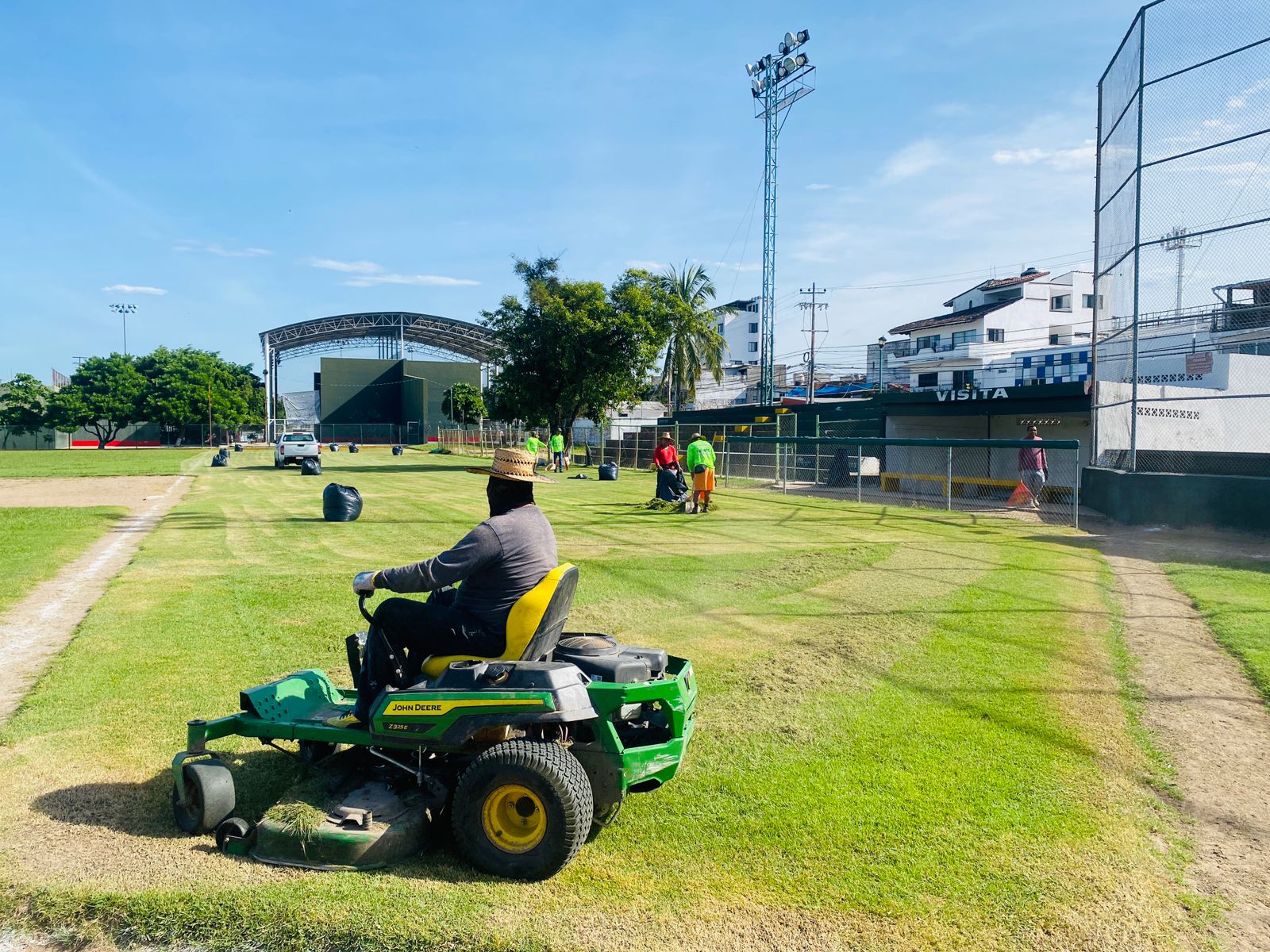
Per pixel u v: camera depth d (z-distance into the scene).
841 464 27.12
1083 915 3.42
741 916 3.40
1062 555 12.65
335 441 90.75
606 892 3.56
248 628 7.85
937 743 5.25
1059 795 4.53
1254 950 3.22
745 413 37.72
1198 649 7.44
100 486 26.45
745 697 6.12
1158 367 25.86
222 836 3.90
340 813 3.84
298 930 3.30
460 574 4.00
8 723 5.48
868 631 7.99
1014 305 61.69
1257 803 4.48
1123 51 16.98
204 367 89.31
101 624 8.01
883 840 4.02
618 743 3.87
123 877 3.65
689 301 55.66
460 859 3.83
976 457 28.14
